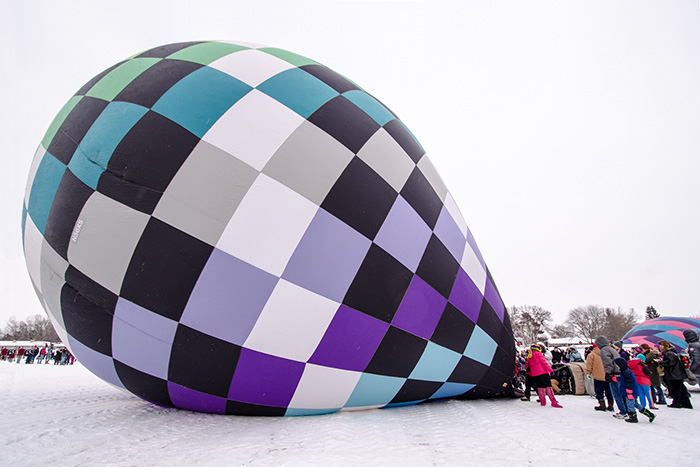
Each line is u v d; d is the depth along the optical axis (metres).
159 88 5.26
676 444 4.08
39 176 5.55
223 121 4.99
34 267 5.59
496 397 7.46
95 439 4.19
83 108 5.52
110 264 4.71
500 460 3.47
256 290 4.62
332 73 6.49
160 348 4.75
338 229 4.97
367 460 3.44
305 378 4.89
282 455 3.58
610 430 4.79
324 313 4.84
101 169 4.88
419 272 5.56
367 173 5.41
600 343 6.21
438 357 5.81
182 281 4.57
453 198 7.18
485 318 6.58
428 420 5.12
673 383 7.51
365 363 5.12
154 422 4.92
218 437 4.21
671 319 18.52
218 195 4.68
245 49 6.15
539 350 7.18
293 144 5.08
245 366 4.72
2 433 4.47
